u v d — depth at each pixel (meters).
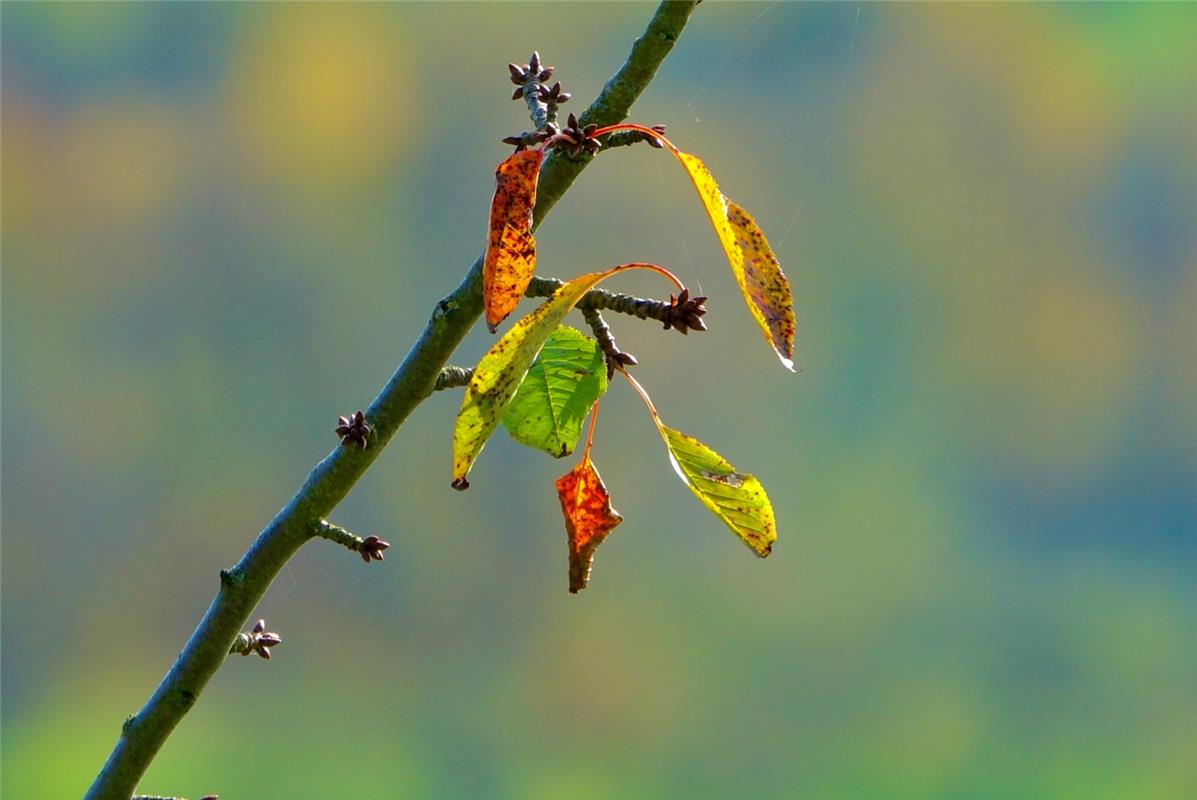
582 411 3.14
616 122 3.13
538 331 3.08
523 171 3.05
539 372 3.14
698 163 3.08
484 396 3.08
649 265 3.10
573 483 3.14
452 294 3.15
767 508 3.13
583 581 3.14
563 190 3.12
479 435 3.09
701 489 3.13
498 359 3.08
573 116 3.11
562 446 3.15
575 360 3.14
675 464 3.13
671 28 3.12
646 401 3.13
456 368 3.16
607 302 3.13
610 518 3.14
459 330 3.15
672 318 3.11
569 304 3.08
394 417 3.16
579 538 3.14
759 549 3.13
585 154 3.12
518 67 3.15
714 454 3.13
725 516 3.13
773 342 3.07
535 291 3.13
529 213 3.06
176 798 3.20
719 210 3.08
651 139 3.11
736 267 3.07
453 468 3.09
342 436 3.16
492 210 3.05
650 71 3.13
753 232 3.08
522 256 3.06
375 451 3.16
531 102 3.14
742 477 3.13
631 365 3.14
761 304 3.07
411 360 3.16
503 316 3.06
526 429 3.14
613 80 3.13
